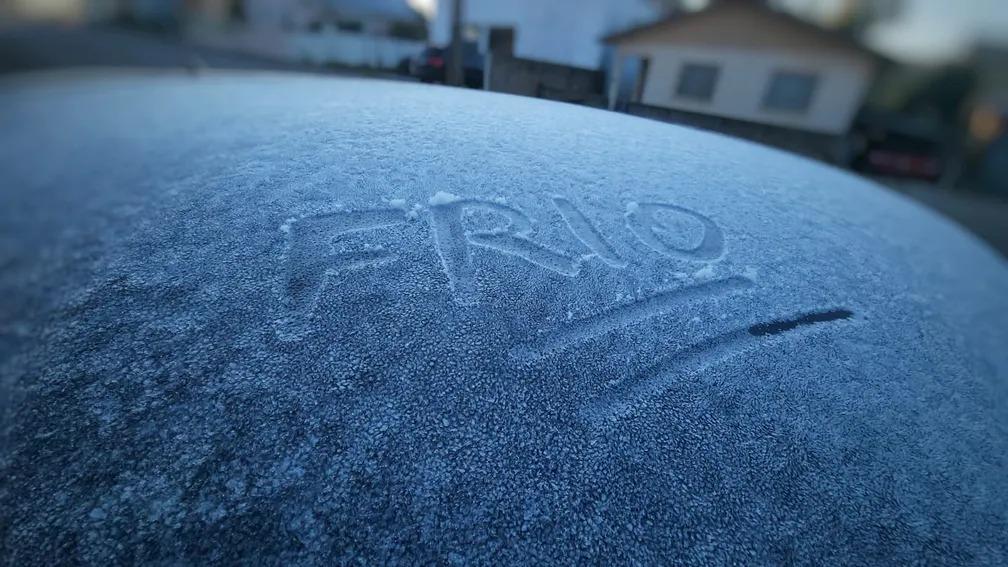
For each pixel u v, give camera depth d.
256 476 0.16
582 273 0.26
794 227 0.33
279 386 0.19
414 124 0.37
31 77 0.80
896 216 0.42
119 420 0.18
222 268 0.24
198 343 0.21
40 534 0.15
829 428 0.20
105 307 0.23
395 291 0.23
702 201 0.33
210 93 0.61
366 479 0.17
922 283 0.31
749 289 0.26
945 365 0.24
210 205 0.29
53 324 0.22
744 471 0.18
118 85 0.75
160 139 0.43
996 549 0.17
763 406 0.20
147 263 0.25
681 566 0.16
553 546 0.16
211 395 0.19
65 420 0.18
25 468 0.17
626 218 0.30
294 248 0.26
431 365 0.20
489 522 0.16
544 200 0.30
